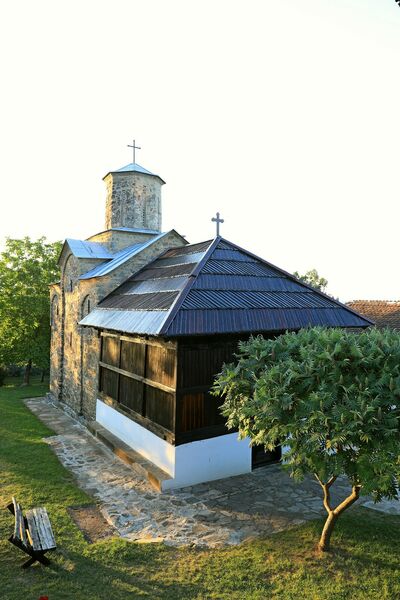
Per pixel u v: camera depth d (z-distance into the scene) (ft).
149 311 36.45
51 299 74.84
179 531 26.40
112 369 45.60
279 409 20.11
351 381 19.47
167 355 34.94
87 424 50.26
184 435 33.55
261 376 22.47
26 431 49.70
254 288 39.24
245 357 36.04
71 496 31.09
